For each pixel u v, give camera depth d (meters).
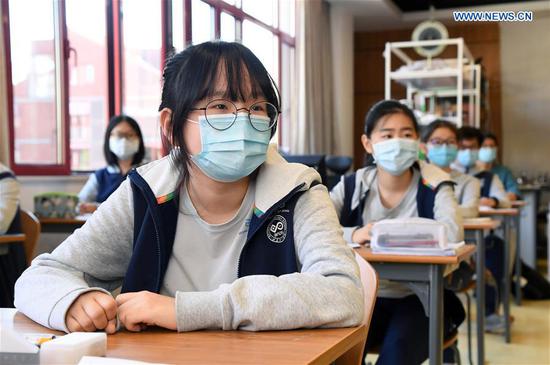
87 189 4.20
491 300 4.34
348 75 8.35
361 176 2.60
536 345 3.85
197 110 1.18
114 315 0.97
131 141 4.17
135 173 1.24
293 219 1.19
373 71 9.69
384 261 2.05
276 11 6.94
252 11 6.35
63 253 1.19
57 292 1.02
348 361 1.11
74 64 4.50
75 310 0.97
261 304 0.96
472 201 3.91
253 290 0.98
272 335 0.93
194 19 5.32
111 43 4.84
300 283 1.00
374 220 2.56
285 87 7.17
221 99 1.17
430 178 2.54
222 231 1.21
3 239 2.52
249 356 0.80
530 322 4.49
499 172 5.99
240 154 1.16
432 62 6.37
